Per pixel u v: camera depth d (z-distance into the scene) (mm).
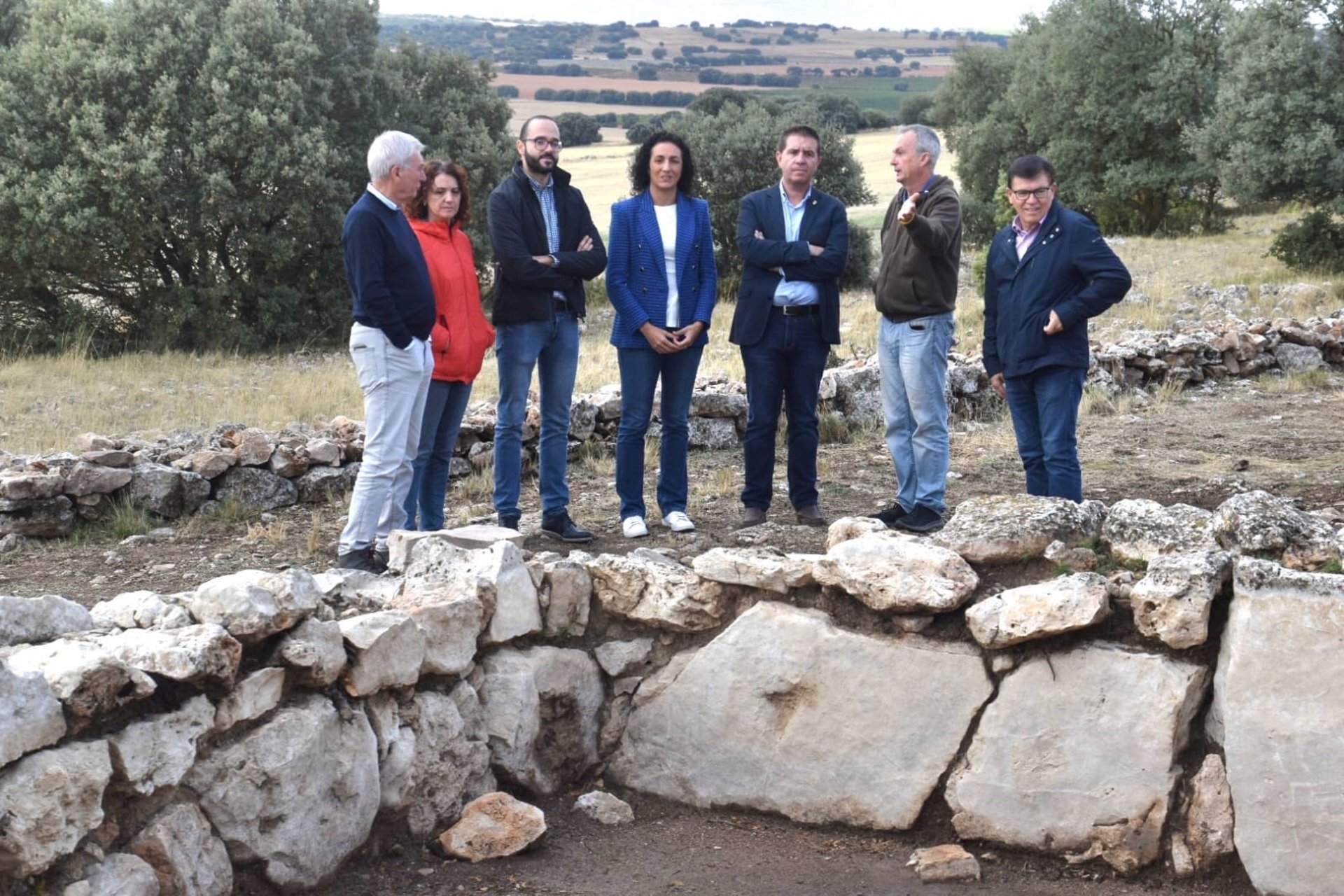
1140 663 3465
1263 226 30391
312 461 7145
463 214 5676
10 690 2504
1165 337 11383
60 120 17984
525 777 3846
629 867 3500
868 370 9172
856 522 4215
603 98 101250
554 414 5797
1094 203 33156
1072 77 32469
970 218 31891
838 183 25344
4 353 16422
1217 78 31047
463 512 6609
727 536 5906
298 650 3135
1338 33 21062
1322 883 3182
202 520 6688
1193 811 3367
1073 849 3496
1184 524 3719
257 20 19031
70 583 5516
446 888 3287
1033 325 5117
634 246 5715
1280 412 9430
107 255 18062
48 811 2533
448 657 3615
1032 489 5402
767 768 3861
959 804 3617
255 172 18109
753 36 165125
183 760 2832
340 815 3232
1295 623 3223
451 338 5562
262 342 18969
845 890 3389
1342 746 3146
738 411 8539
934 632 3736
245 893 3020
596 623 4188
